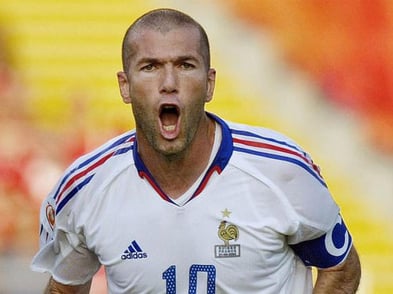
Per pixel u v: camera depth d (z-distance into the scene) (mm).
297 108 42062
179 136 12883
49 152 38094
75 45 42500
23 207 36344
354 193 40781
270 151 13398
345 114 41875
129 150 13680
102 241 13609
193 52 12828
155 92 12789
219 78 42375
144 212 13422
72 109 40531
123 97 13672
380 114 41781
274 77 42469
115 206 13523
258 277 13484
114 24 43094
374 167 41156
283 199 13211
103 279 30703
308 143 41625
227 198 13289
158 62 12805
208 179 13320
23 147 38094
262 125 41844
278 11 43031
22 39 42188
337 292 14133
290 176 13273
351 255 14188
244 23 43031
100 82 41812
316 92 42219
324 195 13516
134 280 13617
